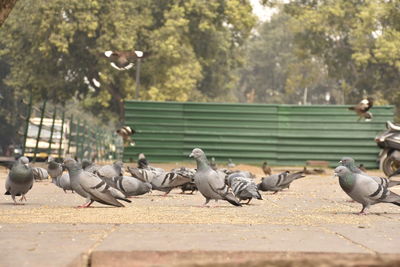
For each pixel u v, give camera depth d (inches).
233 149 1448.1
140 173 569.0
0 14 369.4
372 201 402.0
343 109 1453.0
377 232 301.7
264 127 1455.5
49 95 2514.8
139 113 1432.1
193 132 1441.9
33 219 343.9
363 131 1450.5
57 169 702.5
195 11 2511.1
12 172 454.0
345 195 606.5
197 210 417.4
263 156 1456.7
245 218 363.6
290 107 1460.4
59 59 2397.9
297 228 315.3
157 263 234.1
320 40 2751.0
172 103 1435.8
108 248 241.8
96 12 2210.9
